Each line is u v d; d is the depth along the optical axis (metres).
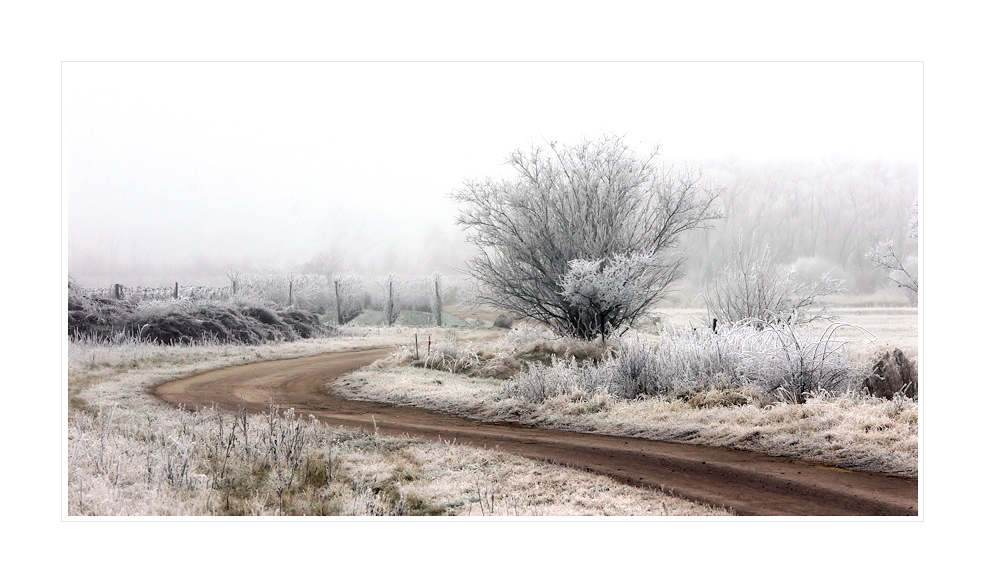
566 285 25.05
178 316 34.47
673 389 15.92
